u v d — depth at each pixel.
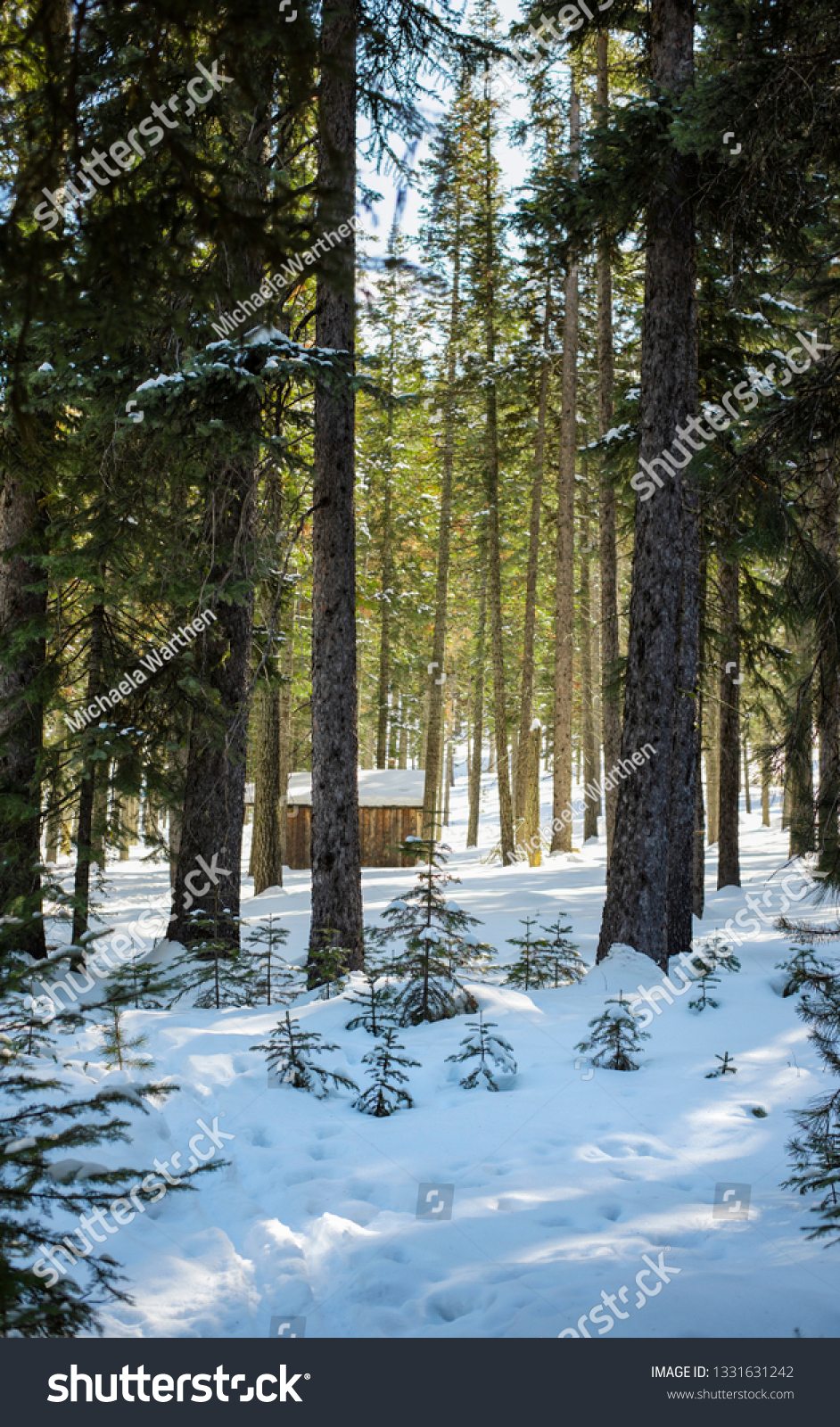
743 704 18.45
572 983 10.30
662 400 10.63
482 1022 7.66
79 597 11.74
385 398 10.25
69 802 11.20
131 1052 6.97
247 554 11.39
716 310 14.14
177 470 10.88
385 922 14.90
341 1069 6.87
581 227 10.91
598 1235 4.29
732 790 18.73
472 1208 4.63
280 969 10.66
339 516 10.43
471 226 25.72
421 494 34.75
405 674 39.22
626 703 10.79
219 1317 3.78
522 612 36.75
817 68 6.69
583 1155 5.42
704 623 15.25
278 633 13.84
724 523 12.58
